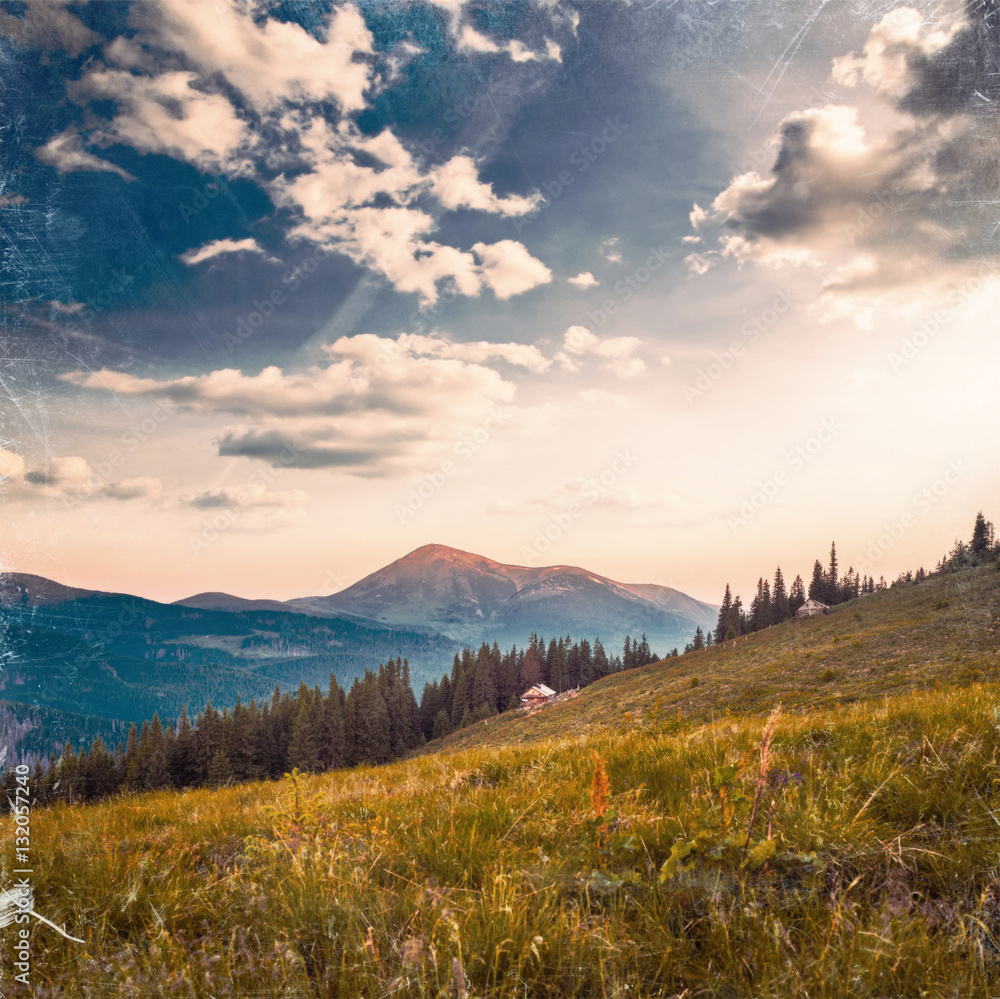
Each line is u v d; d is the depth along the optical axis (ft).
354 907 8.91
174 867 12.92
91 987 7.95
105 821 20.62
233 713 270.05
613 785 15.61
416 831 13.48
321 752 293.43
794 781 12.51
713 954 7.50
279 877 11.12
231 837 16.67
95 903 11.03
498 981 7.34
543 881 9.51
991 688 23.73
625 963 7.35
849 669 138.82
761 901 8.34
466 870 10.55
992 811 10.00
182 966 8.02
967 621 152.46
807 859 9.12
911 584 294.87
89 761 212.84
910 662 121.90
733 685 167.43
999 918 7.74
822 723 19.88
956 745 13.24
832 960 6.77
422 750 352.08
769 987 6.53
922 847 9.18
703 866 9.30
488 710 383.86
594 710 232.73
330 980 7.59
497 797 15.60
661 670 329.52
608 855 10.57
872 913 7.63
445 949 7.56
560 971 7.38
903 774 11.93
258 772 249.75
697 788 13.56
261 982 7.54
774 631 327.47
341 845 12.21
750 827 9.22
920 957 6.82
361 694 350.23
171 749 245.04
